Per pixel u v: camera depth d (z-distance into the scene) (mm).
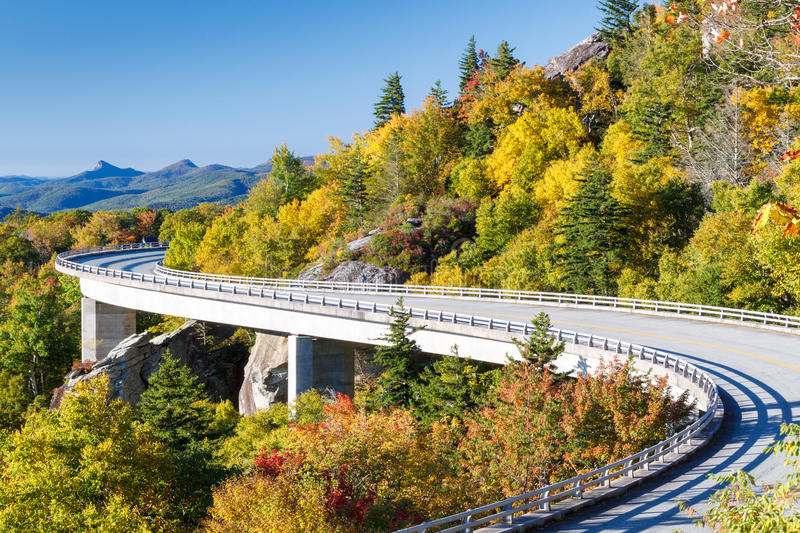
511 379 24750
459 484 18578
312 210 77312
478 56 102938
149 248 107000
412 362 35125
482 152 77688
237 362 61375
